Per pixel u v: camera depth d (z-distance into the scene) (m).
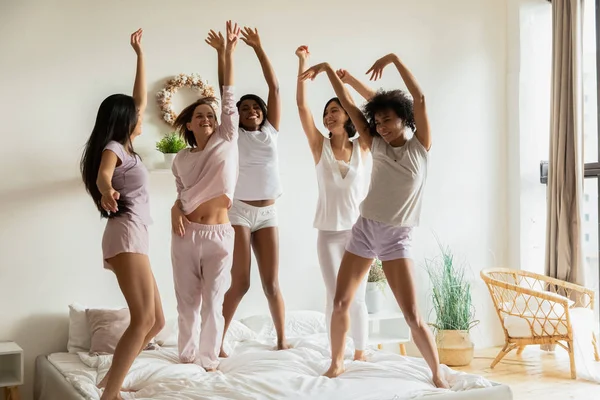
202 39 5.17
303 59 4.52
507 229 6.46
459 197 6.20
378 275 5.49
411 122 3.88
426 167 3.82
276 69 5.41
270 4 5.41
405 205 3.76
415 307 3.77
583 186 6.06
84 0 4.79
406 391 3.46
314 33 5.57
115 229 3.34
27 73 4.63
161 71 5.03
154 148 5.00
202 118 4.00
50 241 4.68
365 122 3.92
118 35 4.89
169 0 5.06
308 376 3.62
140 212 3.40
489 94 6.37
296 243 5.48
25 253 4.61
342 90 3.98
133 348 3.30
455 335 5.61
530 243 6.42
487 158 6.36
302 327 5.05
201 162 3.98
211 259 4.02
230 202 4.03
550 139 6.16
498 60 6.42
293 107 5.48
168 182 5.04
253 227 4.44
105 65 4.85
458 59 6.21
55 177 4.70
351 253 3.88
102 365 4.02
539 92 6.48
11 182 4.58
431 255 6.05
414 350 5.95
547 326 5.32
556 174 6.07
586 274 6.35
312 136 4.44
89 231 4.79
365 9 5.78
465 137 6.24
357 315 4.28
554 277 6.09
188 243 4.01
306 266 5.52
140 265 3.34
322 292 5.58
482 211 6.32
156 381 3.65
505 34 6.45
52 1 4.70
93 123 4.81
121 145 3.38
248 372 3.84
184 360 4.09
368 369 3.84
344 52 5.69
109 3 4.87
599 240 6.35
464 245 6.23
